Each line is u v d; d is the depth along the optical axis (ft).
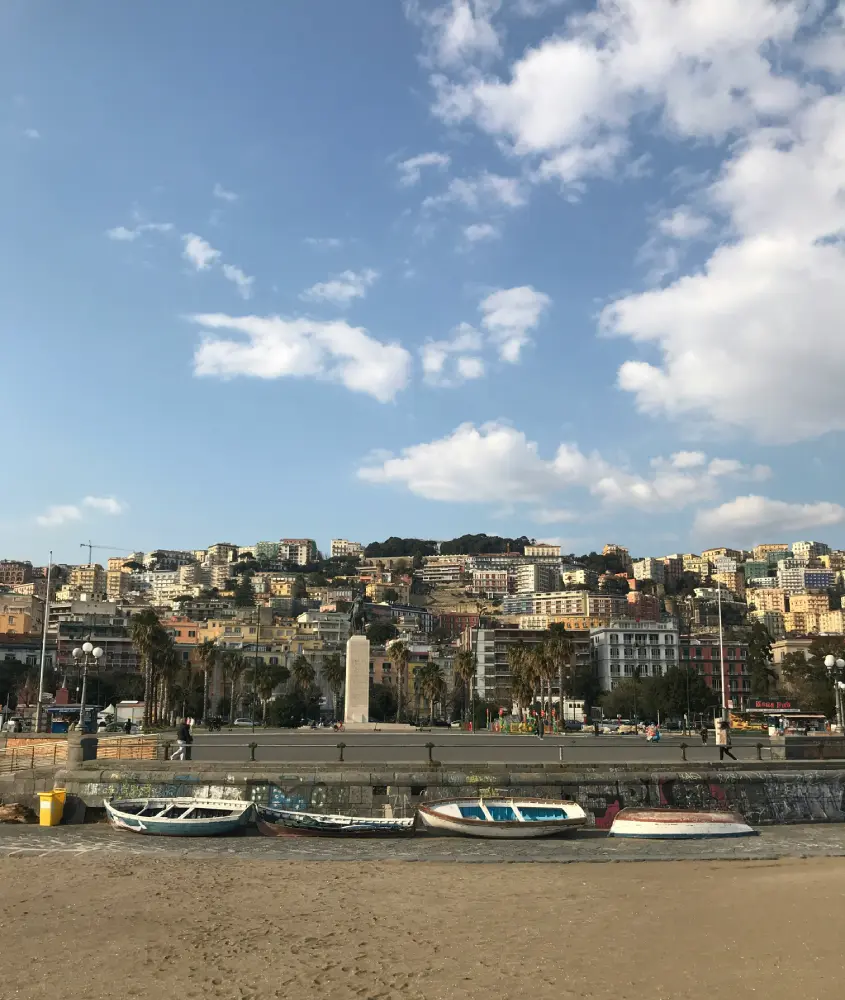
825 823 119.85
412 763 116.16
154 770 117.50
